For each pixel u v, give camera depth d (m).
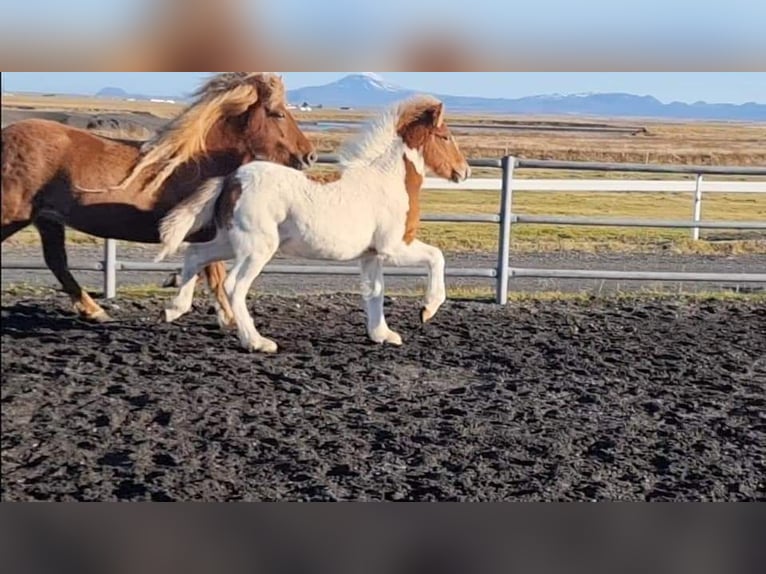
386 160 6.70
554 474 4.57
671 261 11.80
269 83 6.89
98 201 6.50
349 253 6.59
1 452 4.57
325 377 6.01
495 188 14.45
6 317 7.19
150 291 8.45
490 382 6.05
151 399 5.39
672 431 5.23
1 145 6.37
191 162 6.78
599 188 15.12
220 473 4.45
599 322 7.81
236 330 7.04
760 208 17.69
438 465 4.64
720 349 7.03
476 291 9.11
